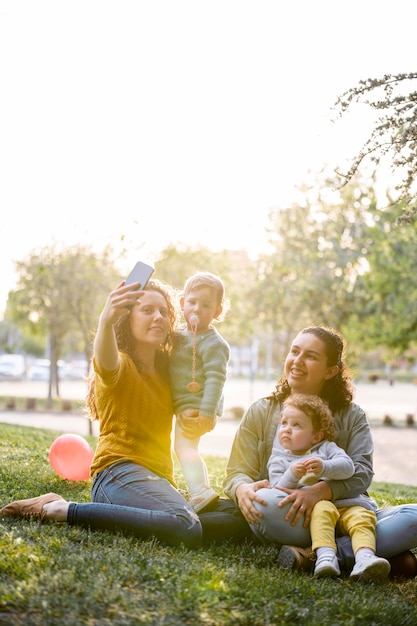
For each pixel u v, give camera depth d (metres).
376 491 9.27
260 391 54.47
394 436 29.42
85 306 28.88
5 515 4.77
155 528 4.55
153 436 4.98
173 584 3.77
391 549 4.55
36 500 4.81
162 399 5.11
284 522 4.55
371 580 4.33
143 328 5.03
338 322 28.30
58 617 3.22
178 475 7.86
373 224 25.09
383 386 76.50
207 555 4.52
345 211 27.78
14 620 3.14
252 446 5.06
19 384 63.50
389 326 25.64
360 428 4.96
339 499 4.66
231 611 3.55
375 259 24.38
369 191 24.06
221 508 5.02
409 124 5.88
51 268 29.20
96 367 4.75
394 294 25.08
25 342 95.06
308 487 4.58
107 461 4.88
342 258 27.94
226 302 5.59
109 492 4.79
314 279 28.19
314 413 4.75
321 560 4.34
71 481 6.56
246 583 3.92
